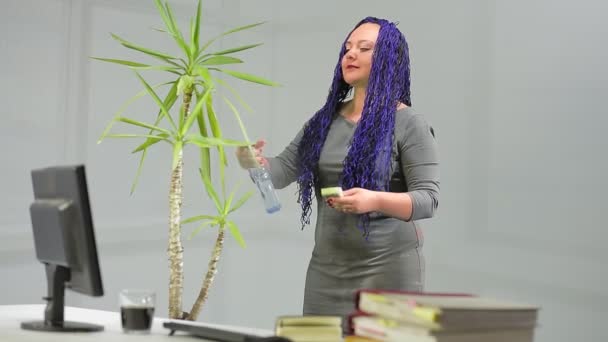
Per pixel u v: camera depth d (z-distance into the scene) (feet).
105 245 16.63
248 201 17.61
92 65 16.62
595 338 14.94
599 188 14.93
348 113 9.14
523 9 15.60
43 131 16.21
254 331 6.34
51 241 6.27
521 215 15.55
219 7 17.57
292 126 17.44
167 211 17.28
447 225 16.12
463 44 16.03
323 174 8.98
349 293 8.52
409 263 8.50
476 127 15.93
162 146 17.28
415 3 16.51
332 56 17.07
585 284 15.03
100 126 16.69
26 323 6.29
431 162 8.43
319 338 5.40
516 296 15.55
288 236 17.37
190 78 8.00
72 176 6.00
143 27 17.03
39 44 16.17
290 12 17.56
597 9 14.97
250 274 17.53
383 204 7.86
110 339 5.67
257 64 17.75
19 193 15.93
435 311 4.70
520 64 15.60
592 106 15.03
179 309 7.80
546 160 15.37
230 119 17.65
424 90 16.47
